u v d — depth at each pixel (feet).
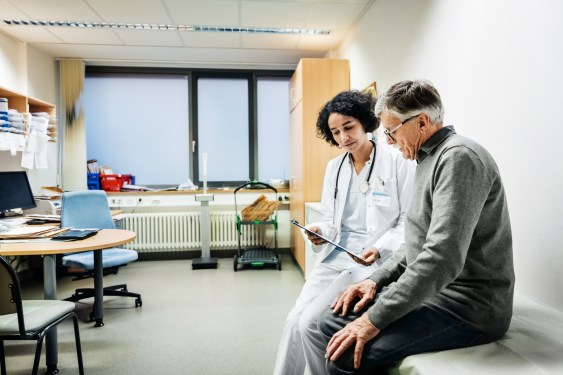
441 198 3.00
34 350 7.09
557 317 3.87
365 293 3.62
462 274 3.18
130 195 14.76
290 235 15.70
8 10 10.44
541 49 4.23
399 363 3.09
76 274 12.77
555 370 2.76
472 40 5.59
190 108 15.98
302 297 5.33
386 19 9.08
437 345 3.11
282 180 15.96
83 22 11.37
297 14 10.83
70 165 14.53
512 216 4.80
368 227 5.45
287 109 16.57
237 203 15.47
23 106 11.14
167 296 10.34
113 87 15.75
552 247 4.17
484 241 3.10
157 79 15.99
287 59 15.23
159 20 11.23
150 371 6.29
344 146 5.52
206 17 11.03
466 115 5.78
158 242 14.83
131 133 15.87
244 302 9.80
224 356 6.81
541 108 4.25
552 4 4.06
